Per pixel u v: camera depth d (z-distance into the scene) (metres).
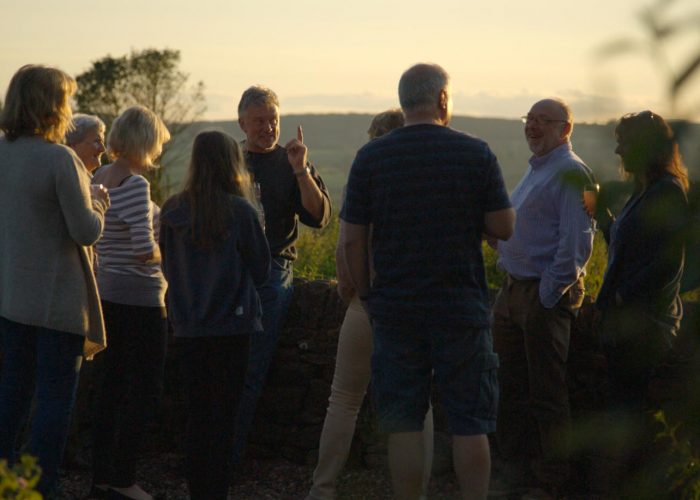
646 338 1.62
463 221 4.29
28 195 4.47
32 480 2.81
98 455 5.43
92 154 5.46
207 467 4.98
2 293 4.54
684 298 1.90
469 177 4.29
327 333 6.18
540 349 5.30
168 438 6.38
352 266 4.56
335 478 5.32
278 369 6.27
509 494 5.54
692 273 1.43
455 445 4.36
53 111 4.55
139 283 5.27
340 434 5.27
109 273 5.26
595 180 1.40
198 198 4.82
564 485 5.43
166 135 5.41
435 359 4.34
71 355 4.61
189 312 4.88
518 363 5.61
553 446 1.77
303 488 5.86
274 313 5.88
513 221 4.40
